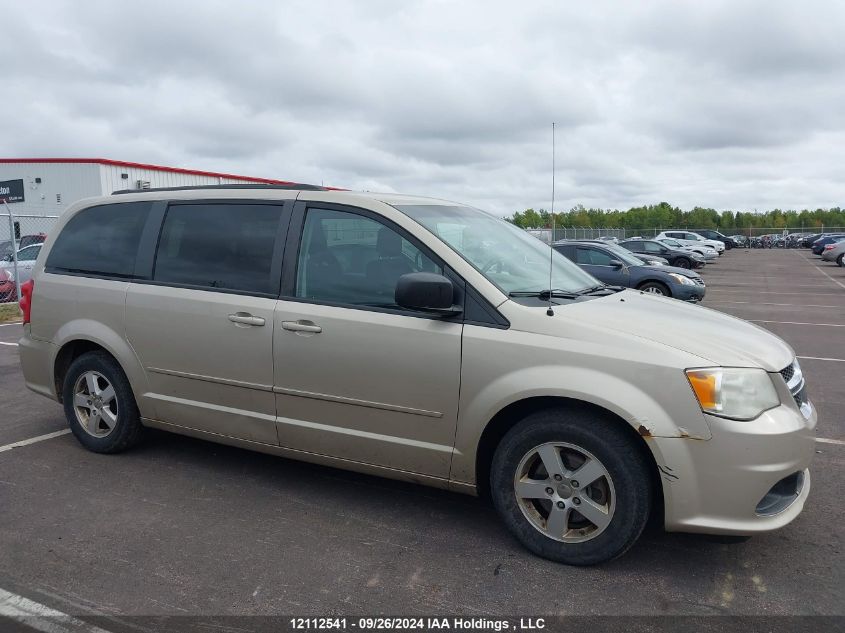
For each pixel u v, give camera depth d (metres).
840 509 3.95
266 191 4.18
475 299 3.43
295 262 3.93
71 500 4.02
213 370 4.13
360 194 3.94
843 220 105.31
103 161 26.17
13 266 15.15
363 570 3.24
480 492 3.56
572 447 3.21
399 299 3.31
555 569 3.26
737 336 3.43
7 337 10.20
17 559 3.33
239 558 3.35
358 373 3.64
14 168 26.86
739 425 2.97
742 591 3.07
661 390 3.03
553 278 3.97
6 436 5.21
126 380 4.60
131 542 3.51
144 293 4.39
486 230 4.16
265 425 4.01
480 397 3.34
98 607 2.92
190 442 5.09
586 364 3.15
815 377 7.70
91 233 4.82
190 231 4.36
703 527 3.04
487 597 3.01
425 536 3.59
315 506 3.96
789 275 27.48
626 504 3.12
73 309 4.73
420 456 3.57
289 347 3.83
